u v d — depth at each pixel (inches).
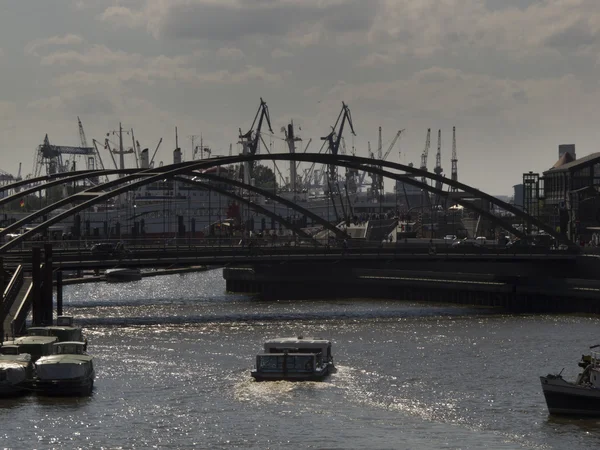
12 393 5531.5
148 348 7214.6
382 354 6899.6
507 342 7485.2
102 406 5339.6
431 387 5772.6
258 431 4879.4
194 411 5241.1
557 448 4611.2
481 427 4943.4
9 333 6756.9
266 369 5964.6
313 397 5516.7
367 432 4859.7
